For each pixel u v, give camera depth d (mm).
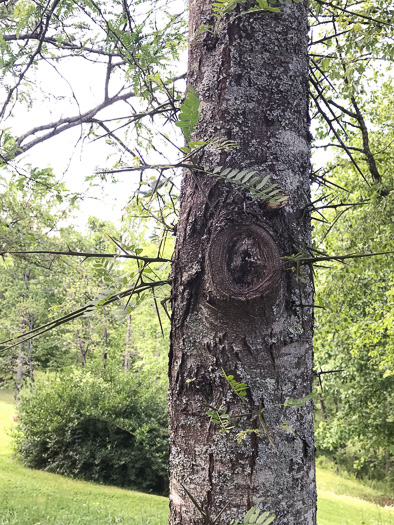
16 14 2475
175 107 1656
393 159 5293
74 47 2938
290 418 1169
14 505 7941
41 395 12648
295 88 1334
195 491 1150
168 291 1368
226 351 1156
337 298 6637
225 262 1149
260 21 1319
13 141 3076
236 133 1263
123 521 7664
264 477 1121
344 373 11508
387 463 20141
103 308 1123
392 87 6117
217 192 1221
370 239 5371
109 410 11875
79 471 11539
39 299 23516
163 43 2266
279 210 1216
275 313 1159
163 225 1389
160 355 20188
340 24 2887
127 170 914
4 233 3391
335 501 12750
